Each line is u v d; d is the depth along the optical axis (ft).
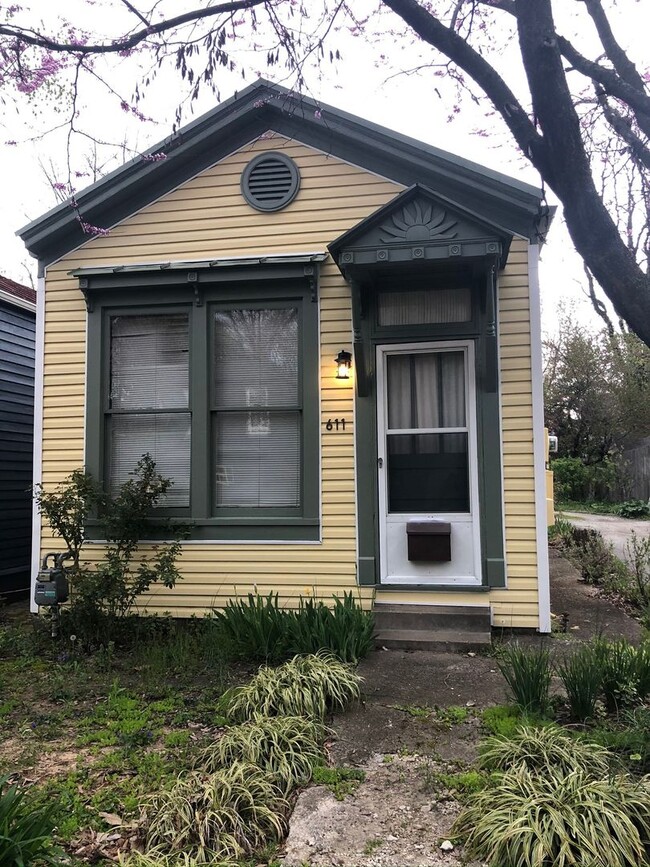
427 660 15.85
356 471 18.89
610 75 12.05
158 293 20.38
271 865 8.06
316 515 19.06
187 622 19.40
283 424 19.79
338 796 9.65
